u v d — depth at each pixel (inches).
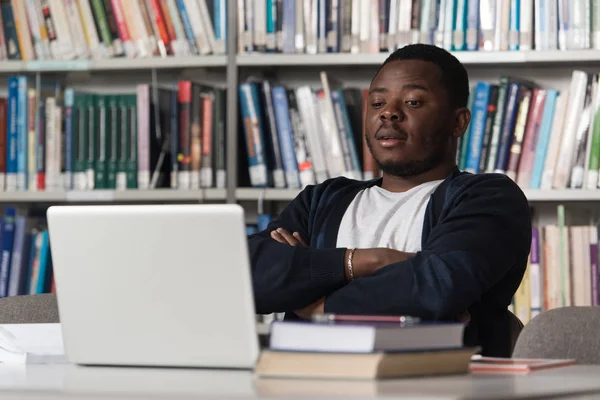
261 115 136.2
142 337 52.8
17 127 142.8
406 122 91.7
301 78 147.6
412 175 92.5
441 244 80.8
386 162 92.0
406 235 88.0
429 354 47.0
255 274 83.4
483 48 131.3
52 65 141.6
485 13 131.1
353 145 133.9
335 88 144.5
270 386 41.8
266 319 134.8
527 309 129.0
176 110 138.3
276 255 83.4
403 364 45.8
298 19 135.6
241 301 50.1
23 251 141.1
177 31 138.9
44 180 142.3
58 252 54.0
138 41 140.3
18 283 140.7
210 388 41.2
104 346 54.1
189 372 50.5
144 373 50.4
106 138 139.9
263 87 136.5
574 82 128.8
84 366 55.4
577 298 128.6
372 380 44.4
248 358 50.4
